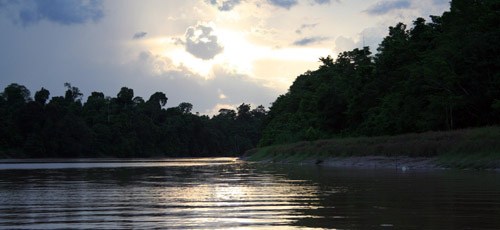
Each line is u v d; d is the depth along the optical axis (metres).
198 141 180.12
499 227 9.49
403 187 18.30
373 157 45.16
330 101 84.31
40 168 44.62
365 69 78.38
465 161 33.78
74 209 12.74
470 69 49.81
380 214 11.39
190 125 177.38
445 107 50.16
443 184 19.28
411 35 72.06
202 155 178.75
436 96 51.00
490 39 49.03
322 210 12.26
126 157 150.50
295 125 93.94
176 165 53.88
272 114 135.62
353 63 95.94
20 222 10.61
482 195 14.98
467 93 50.44
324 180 23.28
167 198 15.43
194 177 27.36
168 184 21.61
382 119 62.06
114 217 11.30
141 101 179.75
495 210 11.77
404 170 32.72
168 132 168.12
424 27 69.31
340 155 51.38
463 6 57.69
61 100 157.25
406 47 67.81
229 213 11.87
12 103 144.12
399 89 64.88
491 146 33.12
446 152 37.66
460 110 51.50
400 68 64.12
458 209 11.98
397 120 59.00
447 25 59.91
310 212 11.92
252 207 12.99
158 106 184.25
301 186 19.77
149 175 29.89
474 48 49.44
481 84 49.03
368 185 19.70
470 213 11.32
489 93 47.25
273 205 13.39
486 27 52.97
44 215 11.65
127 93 172.75
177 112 186.62
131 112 163.12
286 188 18.86
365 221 10.43
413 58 66.56
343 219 10.75
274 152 68.50
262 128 138.88
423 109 56.09
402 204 13.13
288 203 13.80
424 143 40.31
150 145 158.38
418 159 39.69
